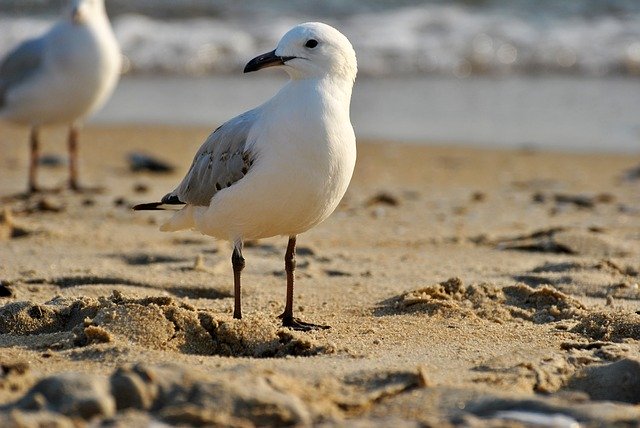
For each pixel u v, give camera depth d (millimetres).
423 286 11445
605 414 6688
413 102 26656
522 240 14086
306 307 10672
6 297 10914
